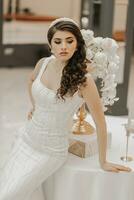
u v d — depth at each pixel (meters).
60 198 2.13
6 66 7.12
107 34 4.32
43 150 2.07
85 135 2.28
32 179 2.03
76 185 2.09
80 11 7.66
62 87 1.95
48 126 2.05
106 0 4.24
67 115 2.04
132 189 2.11
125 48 4.49
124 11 4.35
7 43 7.01
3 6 6.90
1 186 2.04
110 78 2.25
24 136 2.17
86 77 1.97
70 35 1.95
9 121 4.42
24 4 7.44
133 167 2.12
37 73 2.22
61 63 2.04
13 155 2.14
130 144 2.41
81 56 2.00
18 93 5.56
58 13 7.76
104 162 2.08
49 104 2.01
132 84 6.18
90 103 2.00
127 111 4.57
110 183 2.08
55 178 2.12
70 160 2.17
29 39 7.18
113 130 2.60
